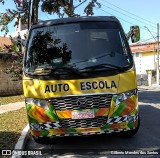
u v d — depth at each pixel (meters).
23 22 18.66
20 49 8.77
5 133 8.78
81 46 7.23
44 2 18.50
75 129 6.65
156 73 45.75
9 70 17.61
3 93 20.34
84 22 7.65
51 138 7.39
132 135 8.09
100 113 6.63
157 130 9.23
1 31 18.78
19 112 12.57
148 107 14.95
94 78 6.68
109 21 7.69
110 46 7.21
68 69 6.76
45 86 6.71
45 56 7.15
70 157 6.87
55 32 7.55
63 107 6.64
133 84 6.85
